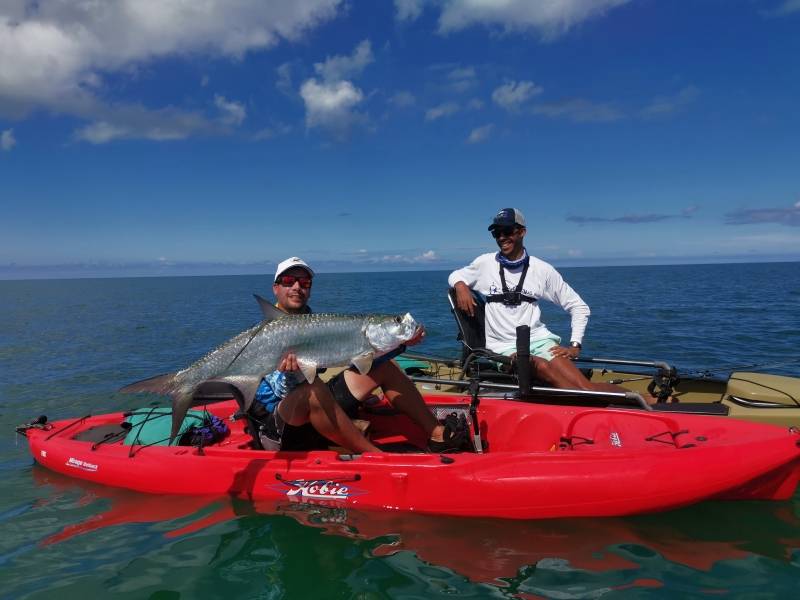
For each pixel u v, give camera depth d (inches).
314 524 147.2
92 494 171.9
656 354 393.7
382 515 151.5
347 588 118.7
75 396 315.9
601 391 194.4
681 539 136.2
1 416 277.9
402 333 156.6
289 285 172.1
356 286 1734.7
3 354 471.5
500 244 227.0
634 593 114.5
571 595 114.3
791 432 155.2
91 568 129.2
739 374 204.8
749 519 144.9
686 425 170.4
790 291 1038.4
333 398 165.9
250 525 147.7
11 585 123.0
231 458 168.1
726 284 1400.1
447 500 149.9
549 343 221.3
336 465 159.2
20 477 188.9
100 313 938.7
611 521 145.2
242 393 153.3
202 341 542.0
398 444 199.3
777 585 116.5
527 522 145.9
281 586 120.2
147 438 192.7
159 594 118.4
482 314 239.3
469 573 123.2
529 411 192.5
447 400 207.6
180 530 146.3
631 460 148.6
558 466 148.7
